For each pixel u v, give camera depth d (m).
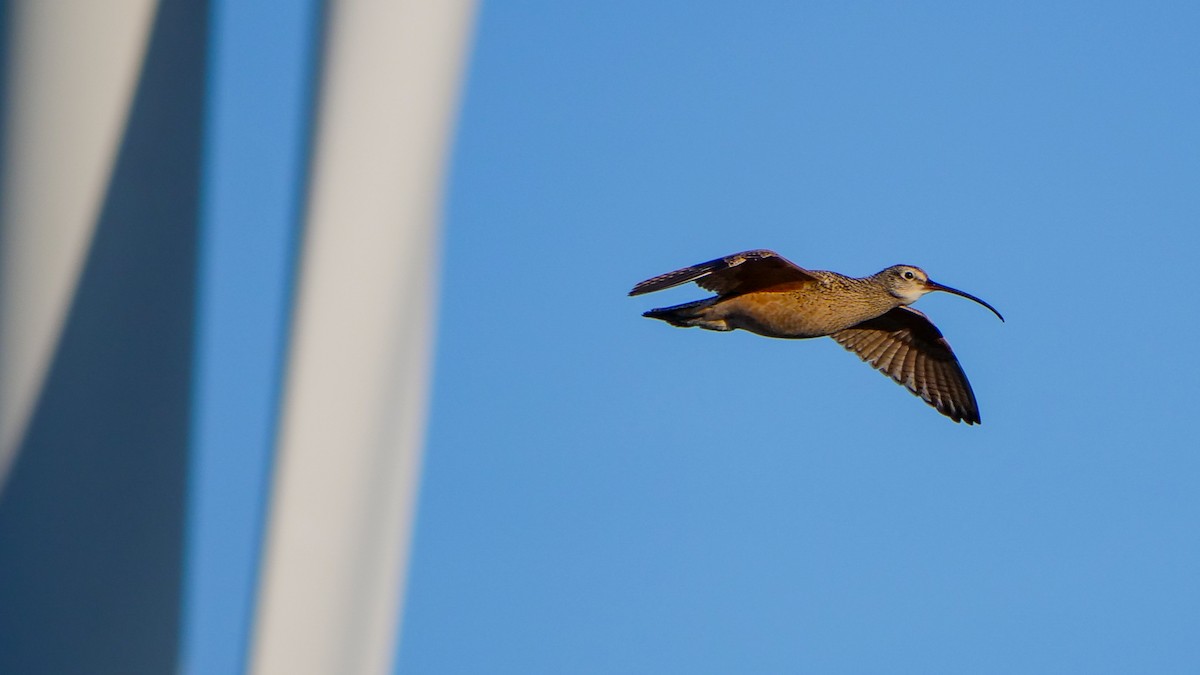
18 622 8.77
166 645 8.84
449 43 8.67
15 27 9.09
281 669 8.02
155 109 9.26
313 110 8.52
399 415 8.41
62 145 9.09
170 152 9.20
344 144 8.41
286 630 8.06
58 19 9.10
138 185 9.19
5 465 8.93
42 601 8.80
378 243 8.41
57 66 9.09
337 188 8.38
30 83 9.09
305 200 8.42
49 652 8.76
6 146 9.06
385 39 8.48
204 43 9.26
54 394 9.00
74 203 9.09
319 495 8.17
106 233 9.13
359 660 8.18
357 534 8.24
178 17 9.34
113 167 9.18
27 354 9.01
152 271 9.16
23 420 8.95
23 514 8.88
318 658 8.09
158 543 8.98
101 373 9.05
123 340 9.10
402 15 8.52
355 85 8.45
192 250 9.11
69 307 9.08
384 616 8.28
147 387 9.06
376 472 8.33
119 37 9.22
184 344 9.09
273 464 8.19
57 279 9.05
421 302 8.53
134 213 9.16
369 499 8.30
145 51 9.30
